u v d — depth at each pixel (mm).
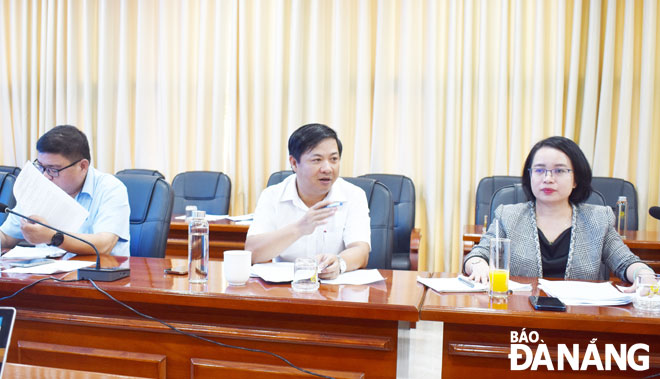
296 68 4055
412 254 2979
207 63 4242
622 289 1414
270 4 4148
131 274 1543
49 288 1404
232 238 3018
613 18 3607
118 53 4414
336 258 1556
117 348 1377
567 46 3723
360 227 1899
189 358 1332
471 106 3867
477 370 1222
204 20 4203
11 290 1433
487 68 3812
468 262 1680
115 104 4457
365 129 4020
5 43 4617
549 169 1728
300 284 1370
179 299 1321
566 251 1764
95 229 1978
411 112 3924
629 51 3609
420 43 3914
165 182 2191
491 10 3803
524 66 3793
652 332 1134
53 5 4461
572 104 3689
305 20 4078
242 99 4180
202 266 1434
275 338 1274
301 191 1908
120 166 4414
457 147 3918
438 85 3895
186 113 4285
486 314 1192
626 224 2900
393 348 1229
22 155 4629
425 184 3936
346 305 1230
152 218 2129
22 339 1441
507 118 3838
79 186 2035
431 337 3021
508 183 3328
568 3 3701
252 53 4203
